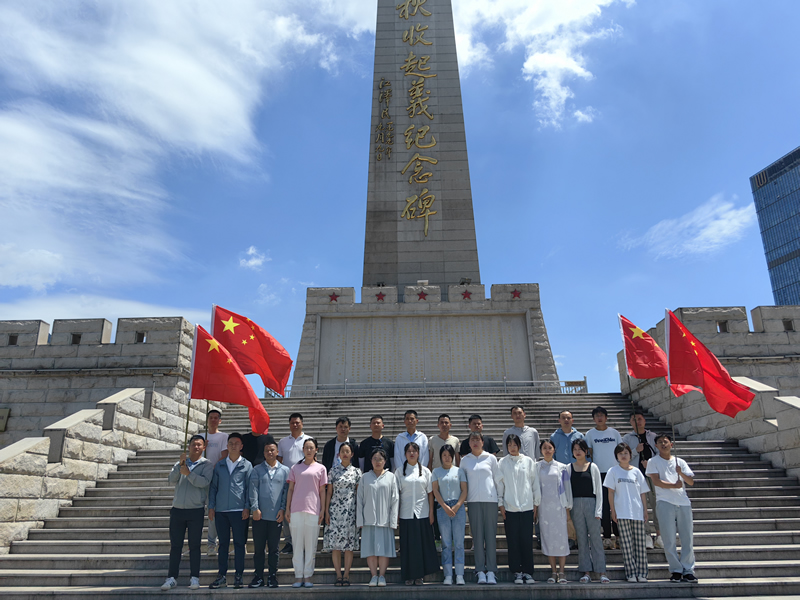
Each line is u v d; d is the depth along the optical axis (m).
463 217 26.31
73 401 16.22
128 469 12.48
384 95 28.23
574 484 8.11
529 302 22.83
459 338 22.56
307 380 21.89
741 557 8.55
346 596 7.48
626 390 18.00
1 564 8.73
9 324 17.11
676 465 8.21
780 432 11.46
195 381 8.31
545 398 17.39
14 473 9.64
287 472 8.27
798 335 15.99
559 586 7.55
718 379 8.95
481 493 7.92
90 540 9.51
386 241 26.02
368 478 7.87
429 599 7.46
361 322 22.89
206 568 8.63
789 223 120.88
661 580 7.93
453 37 29.25
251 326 9.86
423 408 16.42
